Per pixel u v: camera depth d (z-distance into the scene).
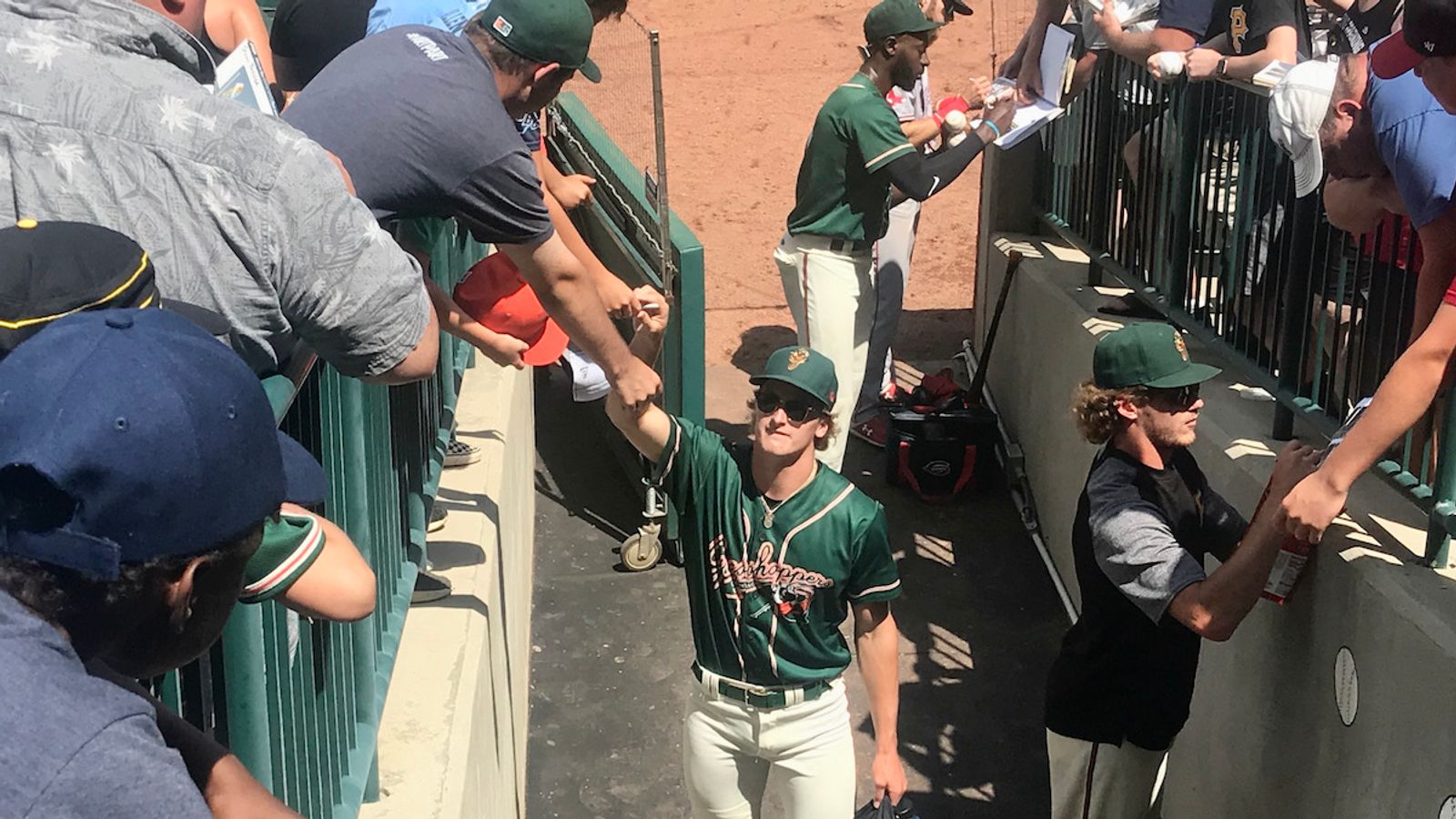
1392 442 2.87
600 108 8.12
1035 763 4.88
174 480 1.08
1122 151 5.75
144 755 1.04
